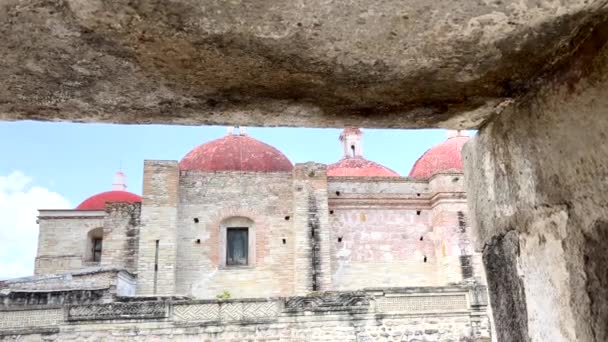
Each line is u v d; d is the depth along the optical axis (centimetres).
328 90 267
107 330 1870
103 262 2808
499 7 205
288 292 2781
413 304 1997
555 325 244
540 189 252
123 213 2889
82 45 227
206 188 2908
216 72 248
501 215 290
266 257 2834
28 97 270
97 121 300
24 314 1866
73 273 2364
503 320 296
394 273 2922
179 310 1914
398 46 229
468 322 1991
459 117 300
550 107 244
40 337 1842
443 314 1995
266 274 2806
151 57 236
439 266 2930
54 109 284
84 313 1880
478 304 2009
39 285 2320
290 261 2841
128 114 292
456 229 2917
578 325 227
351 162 3816
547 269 249
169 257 2705
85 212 3484
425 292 2016
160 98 274
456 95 273
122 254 2819
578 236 225
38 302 2003
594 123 214
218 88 264
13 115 289
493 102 280
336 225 2961
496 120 294
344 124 309
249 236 2895
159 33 219
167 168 2844
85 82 257
